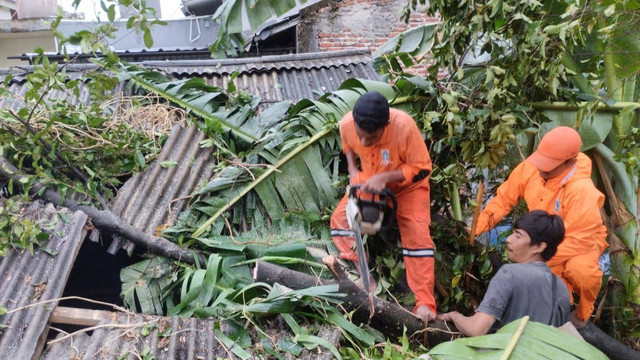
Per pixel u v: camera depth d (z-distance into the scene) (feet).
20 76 18.94
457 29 13.53
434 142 14.44
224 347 10.55
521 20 13.20
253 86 21.89
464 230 14.06
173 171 14.46
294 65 23.15
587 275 11.87
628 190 14.60
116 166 14.14
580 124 14.11
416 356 11.00
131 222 13.30
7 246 11.64
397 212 12.17
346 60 23.85
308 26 29.68
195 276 12.23
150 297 12.62
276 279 11.93
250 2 14.38
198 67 22.53
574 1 13.12
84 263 17.22
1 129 13.14
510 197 13.38
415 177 11.66
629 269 14.58
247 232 13.82
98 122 14.19
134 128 15.26
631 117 14.47
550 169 12.12
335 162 14.65
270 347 10.68
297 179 14.37
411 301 12.89
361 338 11.25
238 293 11.62
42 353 10.45
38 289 11.13
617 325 14.64
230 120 16.06
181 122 15.81
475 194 16.55
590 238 11.89
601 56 13.89
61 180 13.51
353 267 13.12
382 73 16.16
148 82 16.83
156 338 10.64
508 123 13.02
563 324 10.34
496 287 10.36
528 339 9.44
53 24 13.55
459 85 14.74
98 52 24.95
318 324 11.37
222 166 14.78
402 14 14.92
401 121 11.12
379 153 11.37
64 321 10.94
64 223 12.51
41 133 12.91
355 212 11.00
